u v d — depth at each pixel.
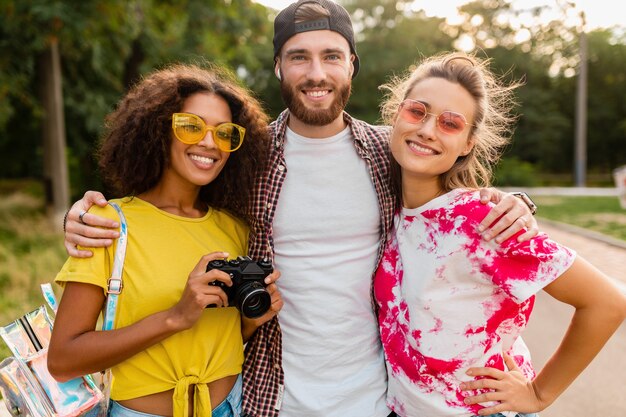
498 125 2.04
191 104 1.84
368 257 2.12
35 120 13.70
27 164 22.27
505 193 1.79
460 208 1.77
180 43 12.67
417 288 1.82
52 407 1.71
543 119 35.78
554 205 15.54
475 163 2.01
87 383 1.78
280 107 29.83
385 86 2.34
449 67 1.87
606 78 39.12
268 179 2.08
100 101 12.09
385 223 2.08
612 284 1.66
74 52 10.97
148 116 1.82
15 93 10.03
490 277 1.70
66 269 1.64
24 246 8.06
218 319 1.79
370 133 2.21
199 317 1.66
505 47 36.09
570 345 1.70
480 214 1.72
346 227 2.10
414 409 1.87
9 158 16.92
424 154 1.82
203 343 1.75
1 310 4.88
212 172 1.87
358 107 31.45
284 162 2.11
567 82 39.03
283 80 2.13
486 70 2.00
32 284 5.82
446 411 1.79
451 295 1.76
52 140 10.62
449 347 1.77
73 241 1.66
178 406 1.69
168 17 12.17
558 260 1.62
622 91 39.00
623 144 39.66
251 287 1.65
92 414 1.77
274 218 2.09
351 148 2.16
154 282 1.70
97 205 1.73
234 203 2.04
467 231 1.73
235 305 1.70
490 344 1.78
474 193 1.79
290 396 2.03
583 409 3.33
